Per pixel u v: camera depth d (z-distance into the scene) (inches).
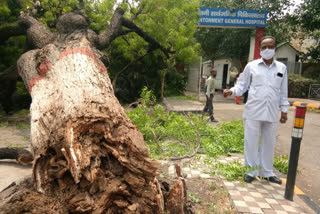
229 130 264.1
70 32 201.2
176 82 605.3
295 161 130.5
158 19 399.2
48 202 88.4
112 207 91.9
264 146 156.9
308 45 1057.5
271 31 706.2
